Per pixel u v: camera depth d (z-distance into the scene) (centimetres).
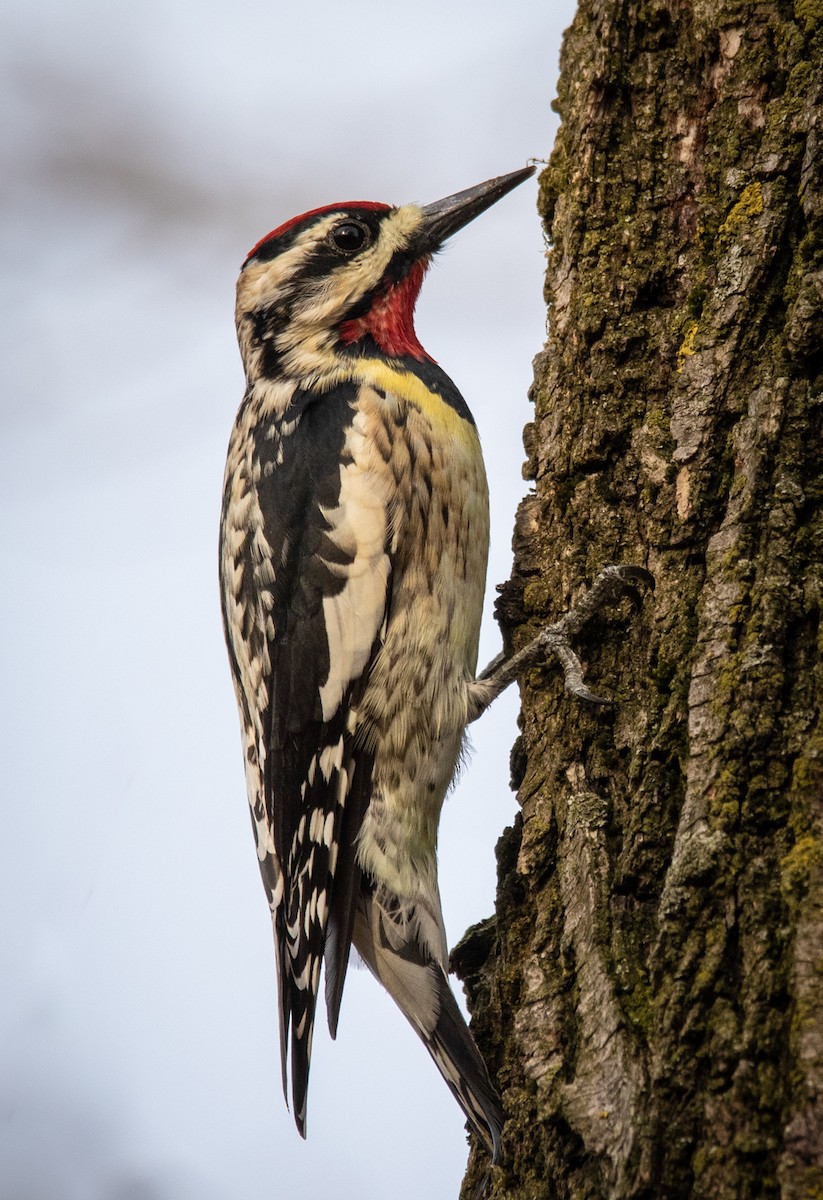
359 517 847
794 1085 468
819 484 598
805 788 526
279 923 874
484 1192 653
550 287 812
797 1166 452
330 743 848
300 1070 809
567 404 755
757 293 663
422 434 860
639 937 573
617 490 719
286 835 867
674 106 753
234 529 934
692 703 579
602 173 766
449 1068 717
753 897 516
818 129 654
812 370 621
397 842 834
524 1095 595
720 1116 486
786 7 718
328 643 852
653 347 723
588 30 827
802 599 573
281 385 940
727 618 586
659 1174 490
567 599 729
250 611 905
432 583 848
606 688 683
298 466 882
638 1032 534
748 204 687
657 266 732
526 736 746
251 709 909
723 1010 505
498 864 717
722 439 655
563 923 613
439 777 845
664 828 589
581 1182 533
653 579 671
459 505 858
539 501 770
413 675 841
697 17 746
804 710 549
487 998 730
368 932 841
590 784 660
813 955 487
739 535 603
